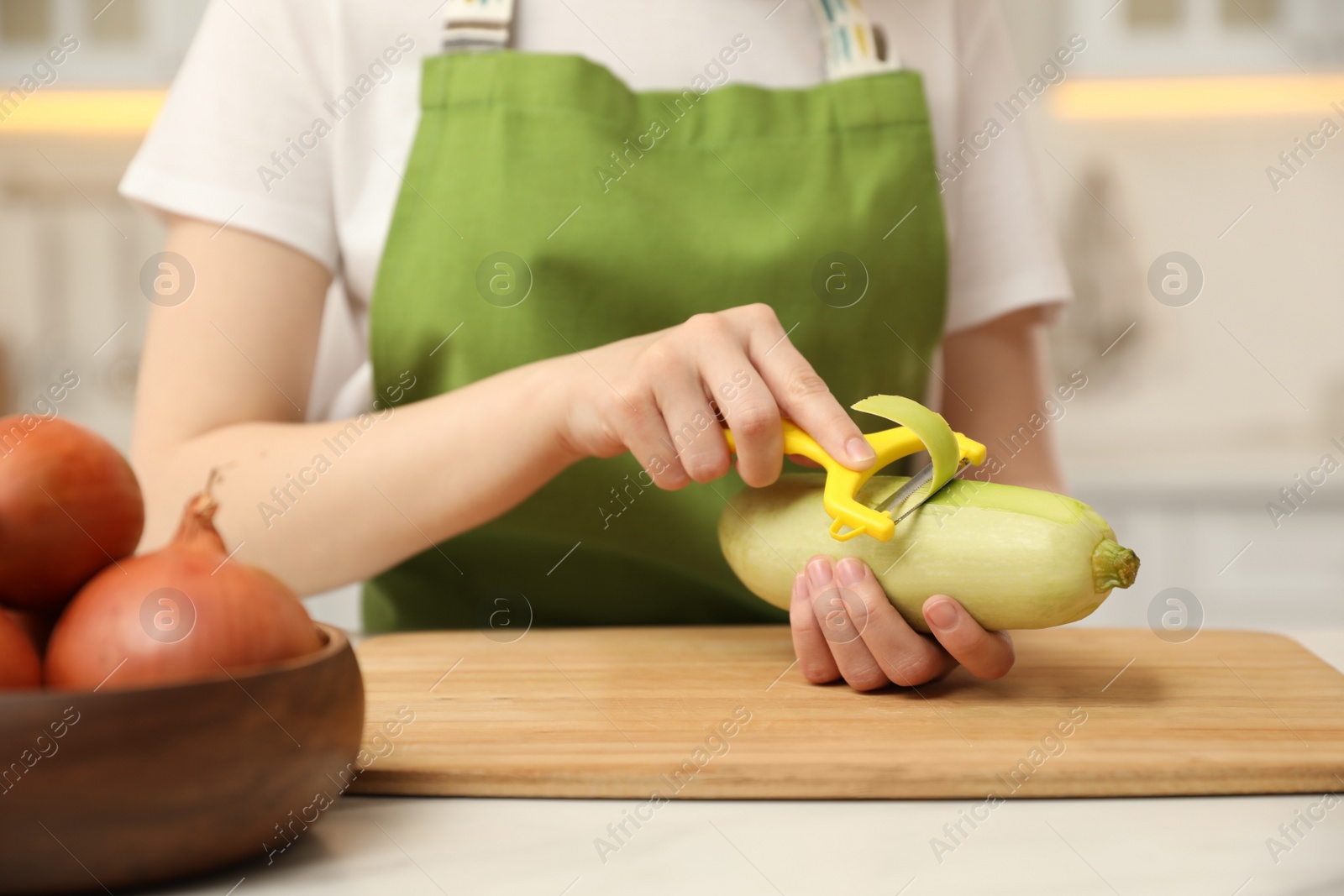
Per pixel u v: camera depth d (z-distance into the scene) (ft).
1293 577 5.30
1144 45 6.03
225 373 2.52
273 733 1.04
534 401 2.14
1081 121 6.47
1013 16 6.15
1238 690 1.85
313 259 2.66
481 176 2.56
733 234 2.60
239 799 1.03
